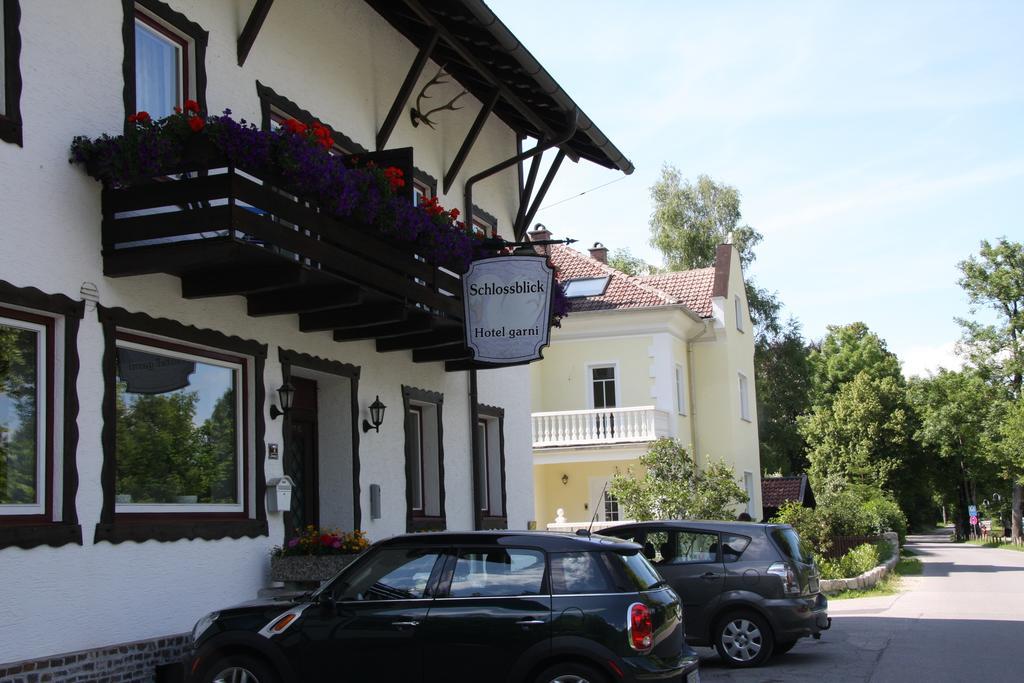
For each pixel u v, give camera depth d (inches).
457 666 303.3
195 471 399.2
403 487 564.4
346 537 435.8
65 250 335.9
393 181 463.5
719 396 1326.3
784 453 2401.6
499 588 308.8
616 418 1174.3
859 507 1512.1
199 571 385.7
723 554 498.6
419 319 501.7
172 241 353.1
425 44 542.9
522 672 299.3
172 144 349.7
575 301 1283.2
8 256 314.0
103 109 356.5
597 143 675.4
